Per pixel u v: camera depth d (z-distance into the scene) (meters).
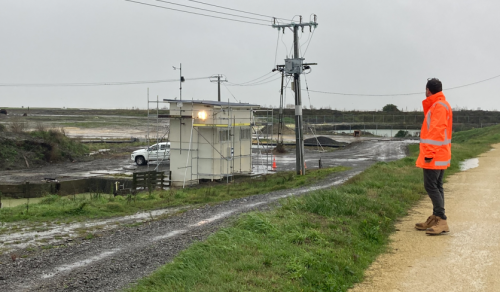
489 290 5.26
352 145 59.22
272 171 35.38
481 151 29.22
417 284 5.71
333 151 52.66
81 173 34.59
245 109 33.41
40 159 40.34
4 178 31.84
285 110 111.50
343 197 10.85
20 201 25.33
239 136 32.84
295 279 6.12
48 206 17.36
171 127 30.09
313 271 6.33
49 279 7.93
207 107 29.53
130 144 55.16
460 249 6.82
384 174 16.75
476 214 9.01
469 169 18.28
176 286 6.08
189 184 29.28
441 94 7.58
